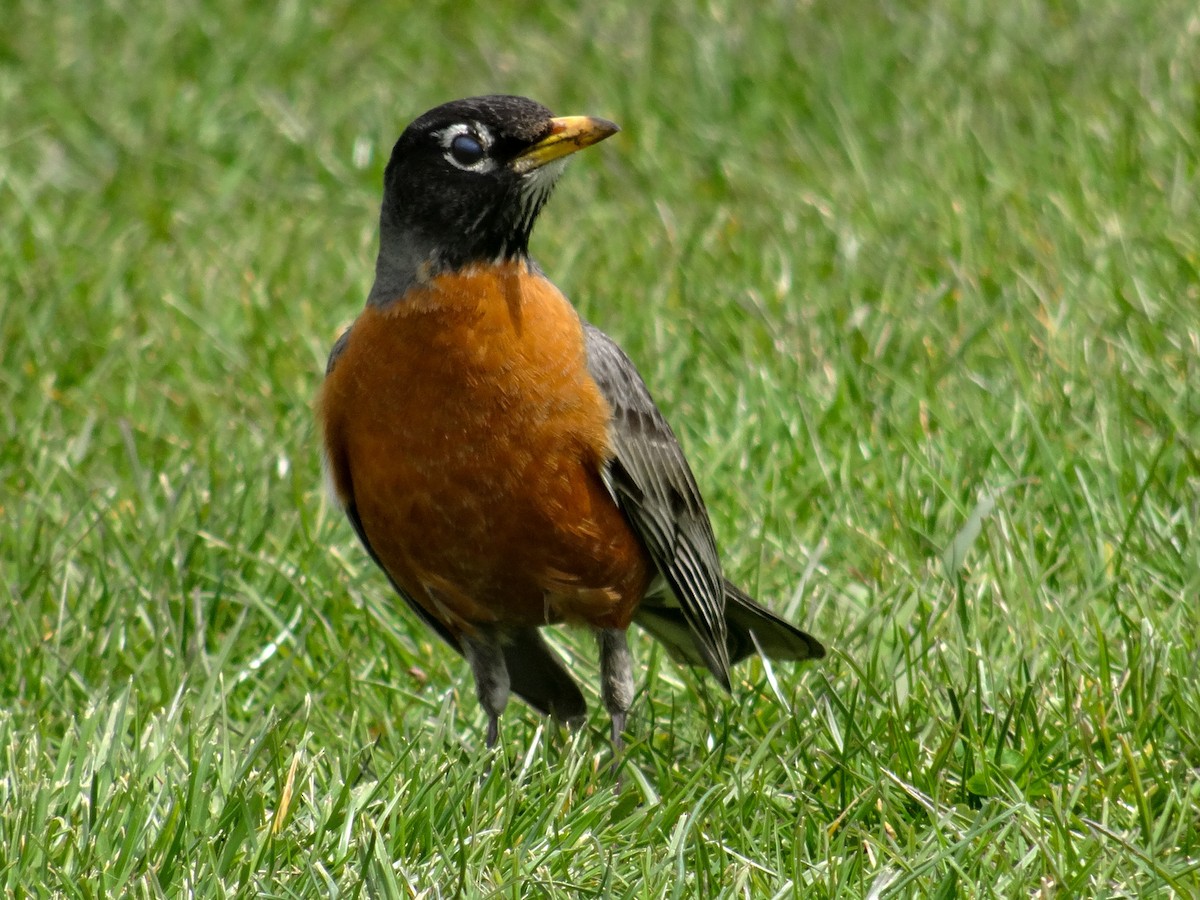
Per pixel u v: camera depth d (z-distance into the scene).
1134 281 12.68
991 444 10.85
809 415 11.63
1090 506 10.01
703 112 17.45
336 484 8.80
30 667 9.28
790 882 6.86
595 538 8.45
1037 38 18.08
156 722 8.20
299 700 9.30
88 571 10.40
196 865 7.07
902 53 18.03
